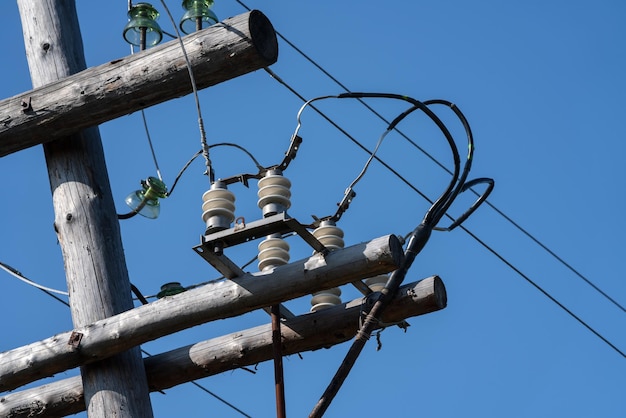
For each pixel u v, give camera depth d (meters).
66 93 9.02
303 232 8.21
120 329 8.72
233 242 8.34
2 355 8.96
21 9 9.98
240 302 8.49
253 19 8.58
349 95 8.75
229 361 9.07
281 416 8.45
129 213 9.95
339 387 8.24
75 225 9.24
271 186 8.30
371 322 8.48
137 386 8.92
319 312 8.96
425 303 8.62
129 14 9.80
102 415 8.74
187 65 8.64
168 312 8.64
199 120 8.59
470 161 9.02
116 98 8.89
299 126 8.48
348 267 8.26
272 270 8.46
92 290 9.05
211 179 8.45
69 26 9.90
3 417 9.17
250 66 8.62
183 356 9.15
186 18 9.50
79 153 9.45
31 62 9.77
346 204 8.62
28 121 9.11
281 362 8.62
